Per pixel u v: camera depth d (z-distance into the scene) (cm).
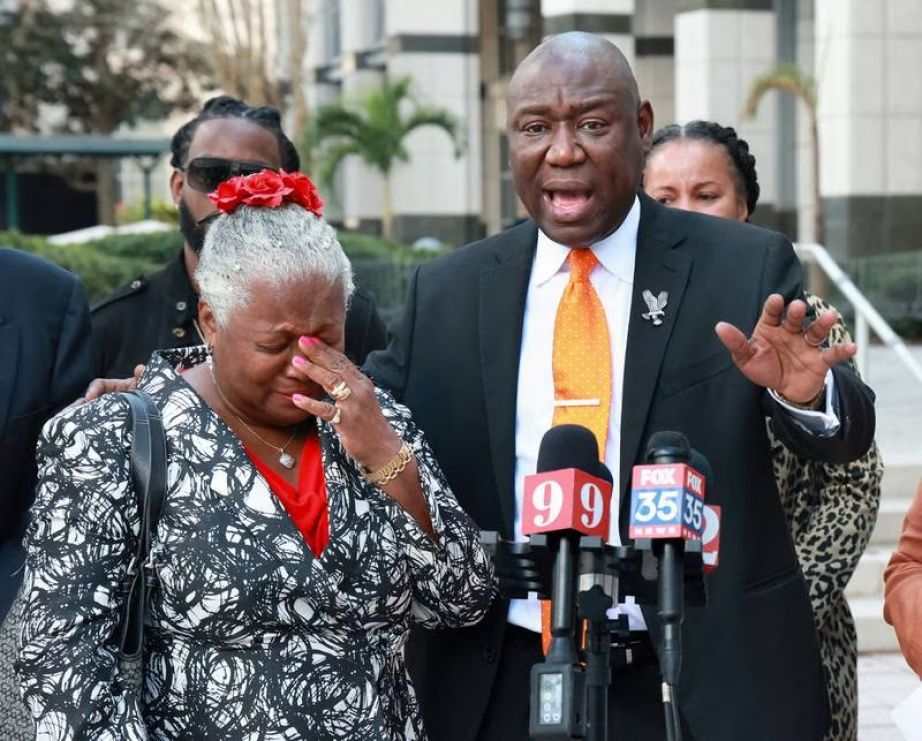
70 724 358
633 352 454
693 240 466
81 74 4628
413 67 3388
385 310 2370
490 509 464
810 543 486
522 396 464
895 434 1320
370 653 394
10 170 3716
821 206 2658
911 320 2342
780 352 401
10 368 514
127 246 2302
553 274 471
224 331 381
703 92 2808
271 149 607
